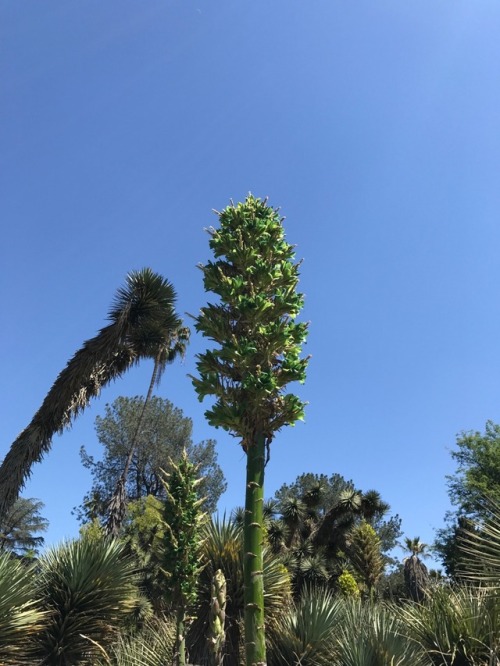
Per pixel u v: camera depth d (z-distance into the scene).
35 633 6.93
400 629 6.22
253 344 4.40
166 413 41.00
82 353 11.82
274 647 6.76
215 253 5.07
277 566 7.84
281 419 4.25
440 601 6.50
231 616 6.87
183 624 4.91
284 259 5.08
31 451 10.73
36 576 7.81
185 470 5.45
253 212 5.27
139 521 23.92
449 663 5.80
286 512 26.44
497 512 5.57
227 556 7.14
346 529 25.52
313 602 7.25
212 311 4.73
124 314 12.24
